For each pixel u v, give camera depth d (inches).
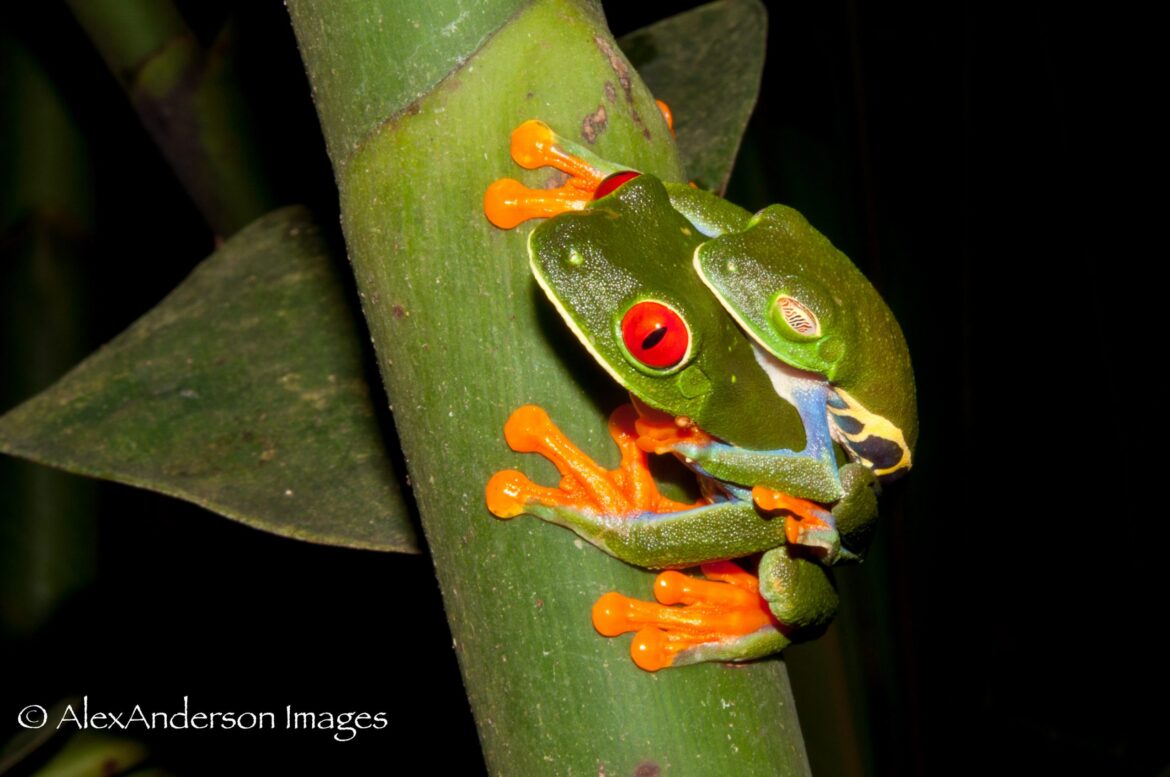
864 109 24.4
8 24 25.9
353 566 26.3
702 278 18.1
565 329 17.1
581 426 16.8
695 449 18.0
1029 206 23.9
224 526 25.9
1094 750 24.9
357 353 19.8
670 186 18.3
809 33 24.7
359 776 25.5
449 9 16.6
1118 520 24.0
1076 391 23.7
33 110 25.9
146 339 20.1
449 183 16.6
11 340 25.1
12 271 25.4
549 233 17.1
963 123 24.2
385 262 16.6
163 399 19.6
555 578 16.6
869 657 22.9
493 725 16.7
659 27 22.7
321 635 25.9
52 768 22.0
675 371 17.6
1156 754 24.9
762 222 18.6
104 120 27.8
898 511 23.1
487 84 16.6
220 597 25.5
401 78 16.6
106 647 24.5
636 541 16.9
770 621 18.1
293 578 25.9
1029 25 24.2
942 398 23.3
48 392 19.7
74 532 24.8
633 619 16.6
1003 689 24.9
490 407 16.6
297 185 22.8
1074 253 23.8
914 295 23.6
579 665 16.6
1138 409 23.5
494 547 16.6
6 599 24.3
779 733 16.9
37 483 24.7
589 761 16.5
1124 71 23.9
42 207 25.6
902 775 22.9
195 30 25.9
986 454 24.1
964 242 23.9
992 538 24.4
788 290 18.3
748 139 24.6
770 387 18.6
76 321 25.6
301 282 20.4
